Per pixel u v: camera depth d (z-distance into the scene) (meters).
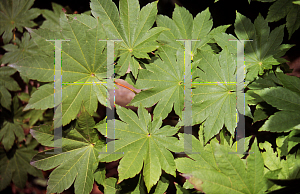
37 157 0.59
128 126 0.60
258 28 0.62
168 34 0.63
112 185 0.61
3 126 0.72
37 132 0.60
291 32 0.62
